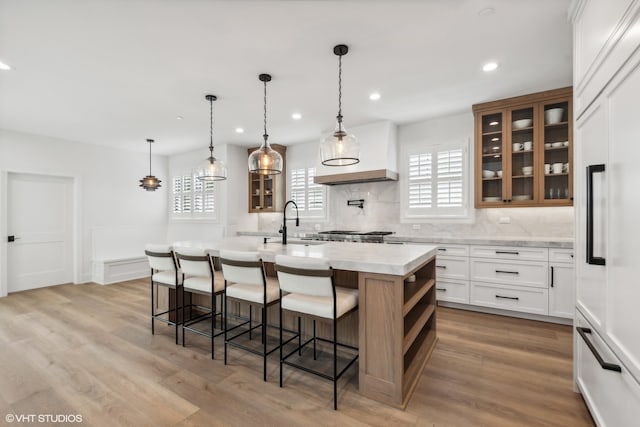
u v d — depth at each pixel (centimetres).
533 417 172
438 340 276
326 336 260
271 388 202
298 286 196
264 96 332
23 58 251
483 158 379
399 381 182
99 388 203
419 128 438
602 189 144
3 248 445
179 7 190
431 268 273
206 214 595
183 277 275
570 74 292
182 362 238
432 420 170
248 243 319
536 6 194
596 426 159
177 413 177
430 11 198
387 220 469
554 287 310
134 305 391
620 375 130
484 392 196
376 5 192
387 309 186
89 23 205
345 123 438
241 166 590
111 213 572
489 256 342
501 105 355
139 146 572
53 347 265
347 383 208
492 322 320
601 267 146
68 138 507
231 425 167
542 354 247
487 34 225
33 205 483
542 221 367
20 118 405
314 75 289
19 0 180
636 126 113
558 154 338
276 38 227
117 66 266
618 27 127
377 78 297
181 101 350
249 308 306
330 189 524
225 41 230
